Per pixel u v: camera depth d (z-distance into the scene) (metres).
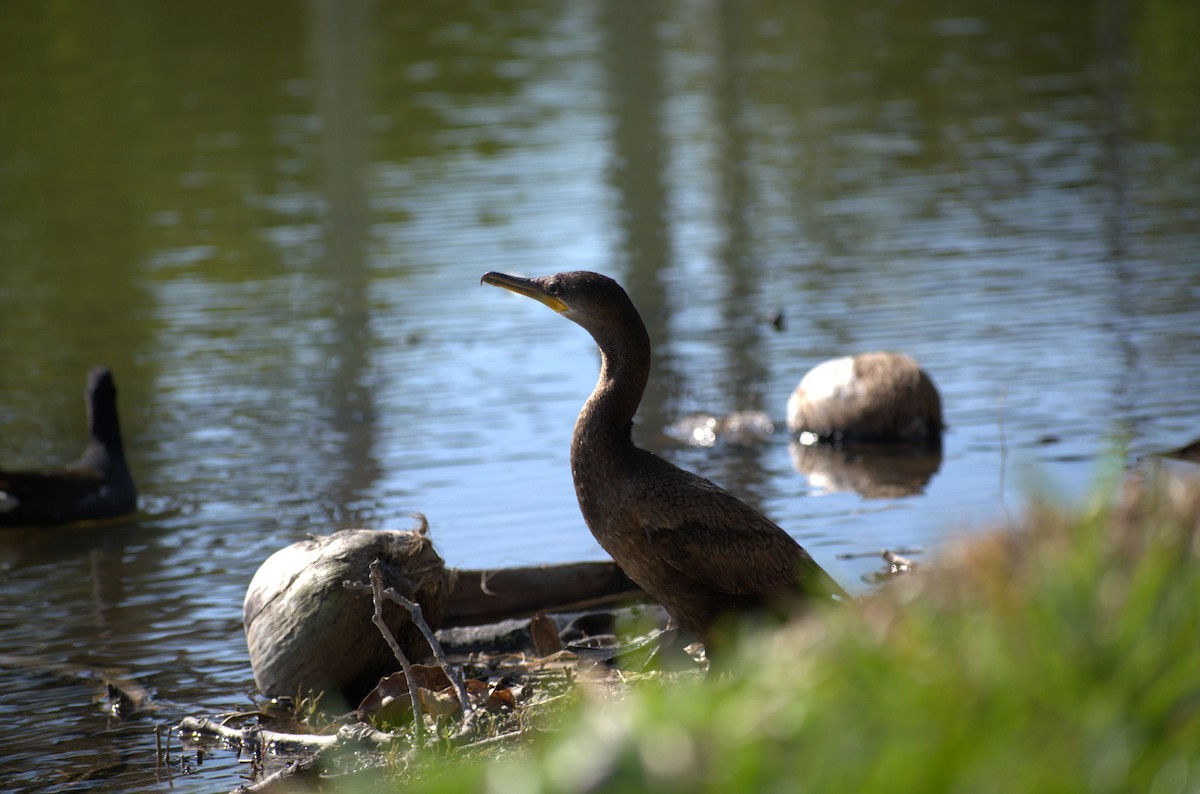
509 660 8.99
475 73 36.66
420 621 7.72
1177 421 13.54
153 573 11.30
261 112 32.84
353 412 15.13
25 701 8.93
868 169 26.11
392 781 6.66
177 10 44.34
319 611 8.53
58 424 15.27
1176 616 3.51
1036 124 29.05
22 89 35.69
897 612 3.80
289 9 45.03
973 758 3.26
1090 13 41.12
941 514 11.66
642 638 8.82
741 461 13.63
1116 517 4.00
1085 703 3.38
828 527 11.57
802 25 41.91
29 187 27.22
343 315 18.86
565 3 46.62
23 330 18.86
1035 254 20.14
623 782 3.45
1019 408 14.34
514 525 11.87
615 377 7.90
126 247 22.91
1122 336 16.39
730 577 7.64
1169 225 21.25
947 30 40.09
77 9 44.19
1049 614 3.57
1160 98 30.67
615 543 7.86
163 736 8.26
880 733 3.39
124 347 17.91
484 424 14.59
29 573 11.42
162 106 33.81
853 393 14.06
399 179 26.56
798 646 3.80
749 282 19.59
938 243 21.08
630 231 22.52
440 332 17.97
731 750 3.42
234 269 21.39
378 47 40.34
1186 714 3.33
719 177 25.98
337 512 12.40
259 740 7.95
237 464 13.78
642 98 33.34
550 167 27.09
